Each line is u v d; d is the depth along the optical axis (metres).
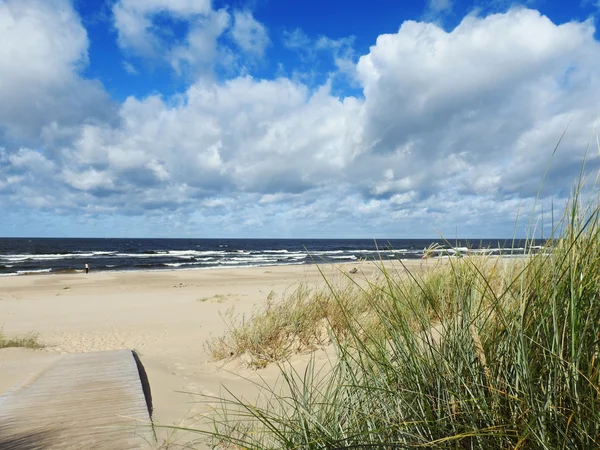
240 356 5.83
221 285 23.11
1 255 56.81
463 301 1.86
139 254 63.47
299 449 1.85
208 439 2.72
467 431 1.50
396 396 1.79
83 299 17.56
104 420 3.30
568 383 1.41
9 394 4.03
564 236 1.77
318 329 5.66
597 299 1.52
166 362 6.20
